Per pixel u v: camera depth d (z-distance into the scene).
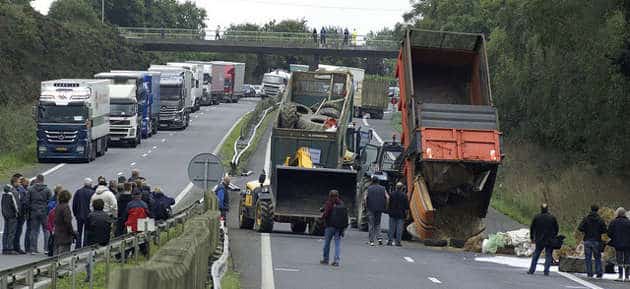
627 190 60.53
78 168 75.81
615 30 59.69
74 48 134.25
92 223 29.91
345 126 52.97
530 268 35.97
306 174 45.44
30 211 36.12
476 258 40.53
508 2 76.25
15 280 20.30
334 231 34.19
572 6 59.75
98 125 83.50
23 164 77.88
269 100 133.88
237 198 63.56
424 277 32.34
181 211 42.41
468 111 43.72
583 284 33.28
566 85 64.31
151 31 198.88
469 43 46.72
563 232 52.69
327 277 30.97
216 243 33.41
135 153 88.25
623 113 60.78
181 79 113.56
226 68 170.38
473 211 45.75
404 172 46.41
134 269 11.53
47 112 79.38
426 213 42.59
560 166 70.94
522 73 74.56
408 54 45.28
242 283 28.94
